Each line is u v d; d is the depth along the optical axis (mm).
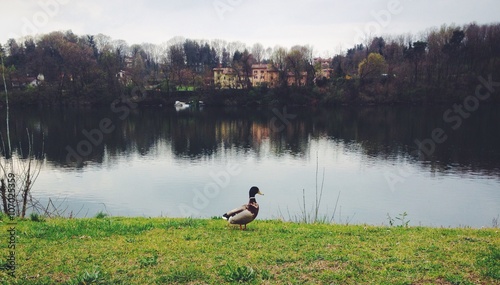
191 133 70312
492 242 11266
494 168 42719
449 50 99188
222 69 118500
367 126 74750
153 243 11172
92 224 13516
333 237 11859
